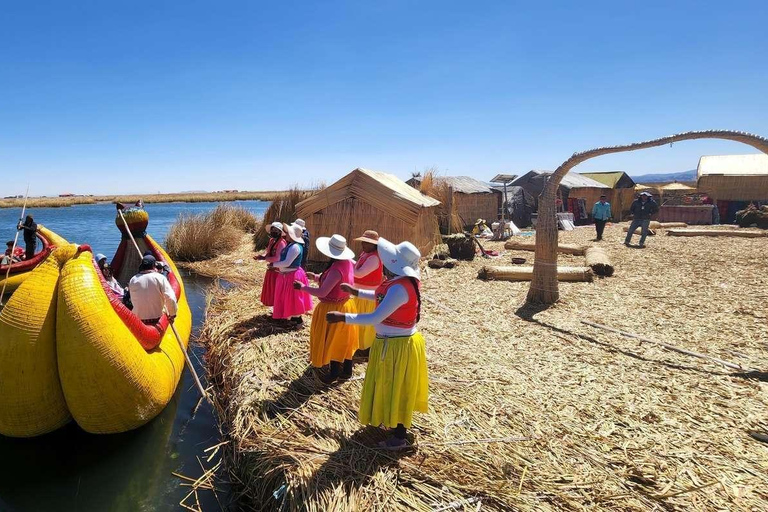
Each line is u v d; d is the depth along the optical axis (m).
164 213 46.31
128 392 3.86
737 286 8.02
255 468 3.37
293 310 6.05
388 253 3.17
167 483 3.63
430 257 11.21
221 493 3.50
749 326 5.92
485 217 19.25
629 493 2.91
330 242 4.31
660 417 3.78
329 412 3.92
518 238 14.45
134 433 4.20
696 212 20.00
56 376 3.77
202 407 4.78
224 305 7.50
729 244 13.20
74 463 3.83
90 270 3.90
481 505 2.81
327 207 10.84
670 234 15.79
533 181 22.23
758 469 3.12
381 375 3.20
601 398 4.11
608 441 3.45
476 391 4.23
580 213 22.25
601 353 5.16
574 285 8.38
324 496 2.89
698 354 5.04
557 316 6.55
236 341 5.70
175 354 4.84
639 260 10.84
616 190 23.83
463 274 9.62
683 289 7.91
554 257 7.15
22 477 3.67
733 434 3.53
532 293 7.28
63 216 40.16
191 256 13.70
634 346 5.36
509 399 4.09
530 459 3.24
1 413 3.72
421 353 3.26
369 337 5.02
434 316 6.64
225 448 3.94
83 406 3.75
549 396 4.15
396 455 3.29
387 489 2.94
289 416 3.89
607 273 9.19
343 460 3.25
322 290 4.23
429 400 4.05
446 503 2.82
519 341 5.57
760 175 22.00
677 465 3.17
